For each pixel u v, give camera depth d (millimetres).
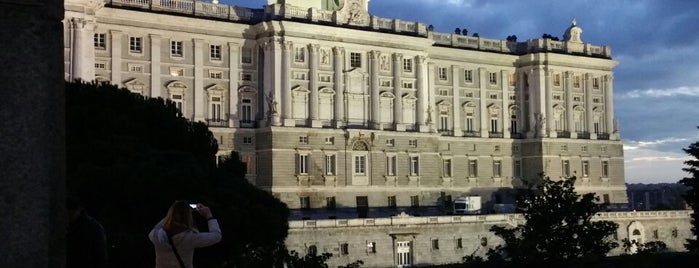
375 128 118000
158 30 105812
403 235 97250
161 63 106000
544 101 136875
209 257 51906
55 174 8125
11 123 7902
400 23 122688
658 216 123188
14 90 7926
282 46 110688
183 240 12797
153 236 12984
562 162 137750
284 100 110562
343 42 116125
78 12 97250
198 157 66062
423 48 124250
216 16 111188
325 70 114938
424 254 99438
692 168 84875
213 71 110062
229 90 110938
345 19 116875
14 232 7895
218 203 52844
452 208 126688
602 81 144625
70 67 96875
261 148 110312
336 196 113500
